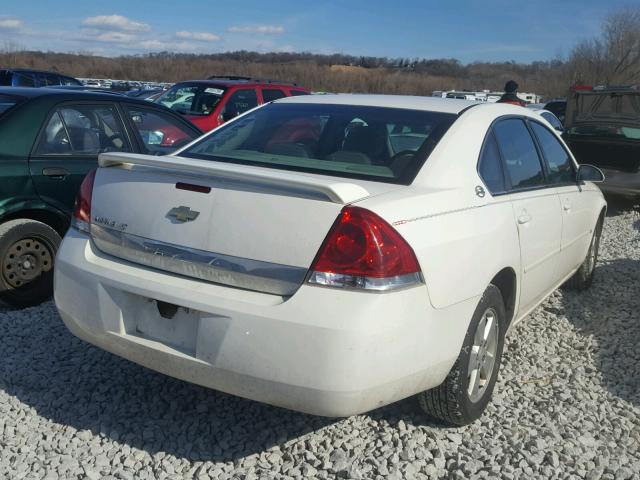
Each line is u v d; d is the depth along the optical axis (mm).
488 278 3295
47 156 4855
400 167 3307
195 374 2887
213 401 3623
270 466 3070
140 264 3086
